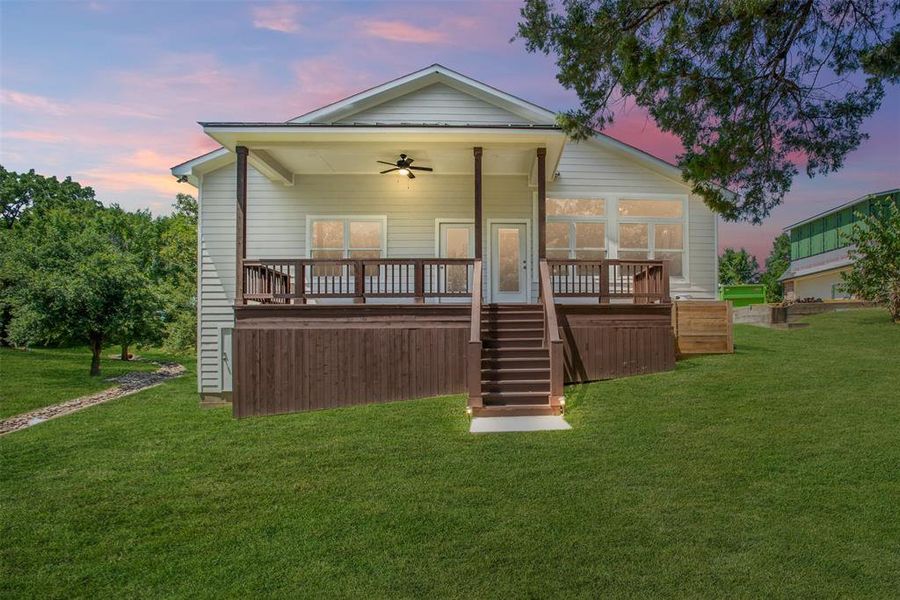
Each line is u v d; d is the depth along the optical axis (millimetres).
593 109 8484
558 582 3457
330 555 3957
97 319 18625
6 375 18281
